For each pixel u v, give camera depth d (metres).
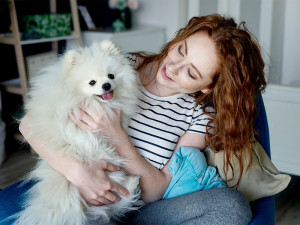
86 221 1.20
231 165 1.39
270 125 2.46
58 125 1.28
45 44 3.51
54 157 1.27
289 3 3.24
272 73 3.13
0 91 2.98
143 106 1.45
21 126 1.39
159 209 1.30
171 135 1.42
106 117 1.30
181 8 3.66
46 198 1.25
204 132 1.44
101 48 1.36
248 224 1.20
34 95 1.35
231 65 1.34
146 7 3.82
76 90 1.30
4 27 3.12
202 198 1.24
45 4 3.43
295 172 2.45
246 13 3.01
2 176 2.68
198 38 1.36
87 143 1.27
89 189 1.24
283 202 2.43
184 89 1.42
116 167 1.30
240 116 1.39
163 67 1.43
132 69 1.40
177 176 1.37
